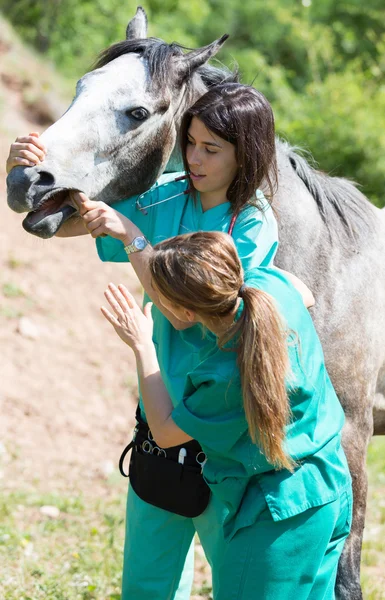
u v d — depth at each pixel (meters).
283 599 3.30
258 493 3.32
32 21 17.97
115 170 3.87
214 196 3.78
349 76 14.48
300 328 3.38
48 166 3.65
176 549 3.99
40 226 3.73
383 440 8.72
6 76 14.17
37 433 7.98
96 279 10.44
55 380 8.70
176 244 3.23
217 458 3.42
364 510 4.38
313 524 3.31
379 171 12.77
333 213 4.43
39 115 13.70
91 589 5.29
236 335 3.20
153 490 3.87
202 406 3.30
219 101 3.57
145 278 3.65
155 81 3.86
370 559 6.14
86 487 7.29
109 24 18.06
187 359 3.75
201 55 4.04
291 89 17.08
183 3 19.09
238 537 3.35
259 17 19.53
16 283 9.88
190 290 3.15
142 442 3.93
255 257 3.65
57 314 9.64
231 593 3.33
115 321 3.50
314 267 4.25
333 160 12.91
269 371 3.10
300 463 3.31
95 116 3.78
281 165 4.35
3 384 8.41
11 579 5.35
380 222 4.70
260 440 3.16
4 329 9.15
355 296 4.34
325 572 3.46
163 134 3.96
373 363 4.46
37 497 6.86
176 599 4.08
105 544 6.07
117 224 3.66
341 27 18.94
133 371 9.20
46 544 6.09
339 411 3.51
